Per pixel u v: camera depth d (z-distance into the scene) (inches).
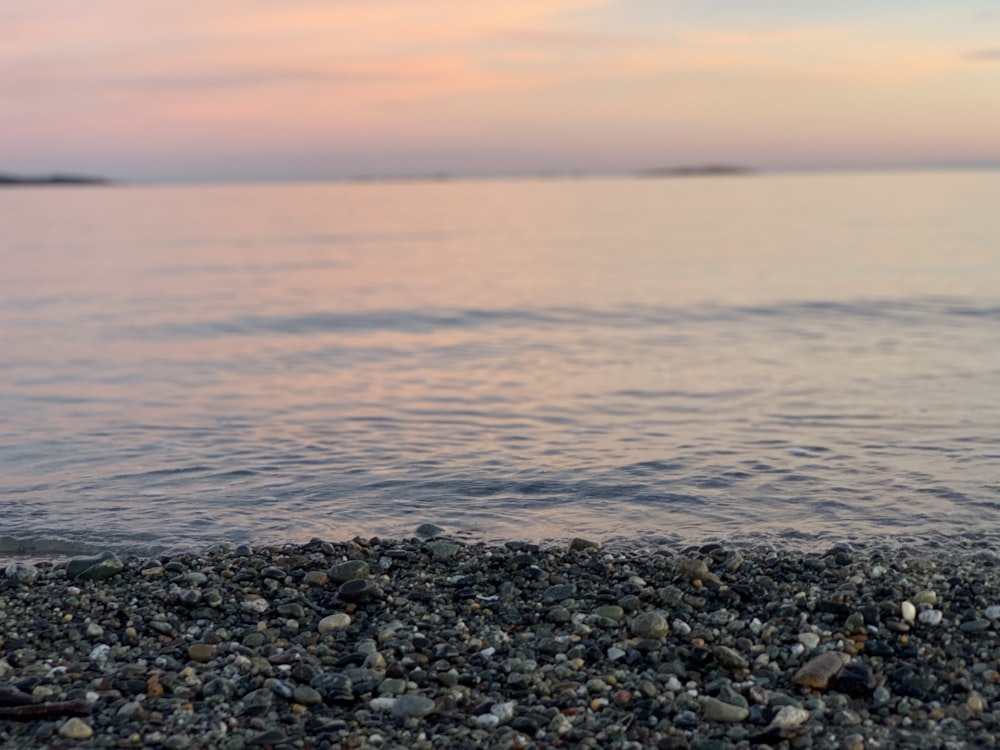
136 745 254.5
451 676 286.5
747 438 582.6
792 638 305.7
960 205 5300.2
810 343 960.9
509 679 285.9
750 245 2536.9
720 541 413.4
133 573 373.4
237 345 1013.2
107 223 4505.4
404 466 540.7
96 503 478.0
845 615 317.4
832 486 484.4
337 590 350.6
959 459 523.5
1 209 6707.7
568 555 389.4
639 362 877.8
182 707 272.1
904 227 3243.1
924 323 1074.7
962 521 428.8
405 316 1230.3
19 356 938.1
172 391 763.4
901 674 281.1
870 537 412.2
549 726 261.9
